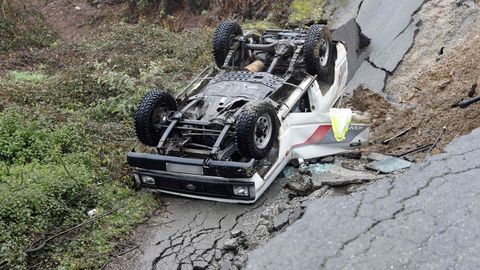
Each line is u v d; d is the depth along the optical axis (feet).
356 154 24.73
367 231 16.26
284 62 26.96
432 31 35.14
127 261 19.62
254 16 44.73
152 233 21.06
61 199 21.66
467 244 15.24
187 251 19.83
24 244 19.43
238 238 19.69
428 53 33.83
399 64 34.27
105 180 23.94
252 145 20.68
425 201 16.93
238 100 22.88
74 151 25.80
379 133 27.63
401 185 17.81
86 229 20.88
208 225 21.16
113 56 37.35
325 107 27.14
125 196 23.09
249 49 27.53
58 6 58.44
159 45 39.37
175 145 22.27
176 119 22.45
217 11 47.26
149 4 53.98
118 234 20.86
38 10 52.44
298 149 23.61
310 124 23.67
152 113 22.72
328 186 21.40
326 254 15.69
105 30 45.93
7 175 23.25
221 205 22.31
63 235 20.48
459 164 18.10
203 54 37.11
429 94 29.35
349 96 32.89
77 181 22.50
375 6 39.93
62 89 32.63
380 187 17.97
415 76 32.68
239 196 21.24
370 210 17.03
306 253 15.83
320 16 40.98
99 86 32.58
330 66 27.91
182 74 34.55
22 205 20.48
